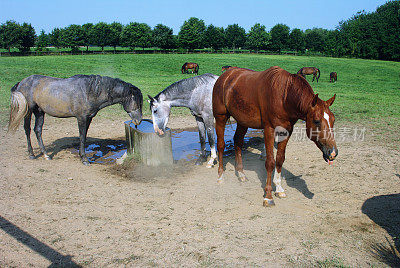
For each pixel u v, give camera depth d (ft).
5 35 245.45
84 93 19.93
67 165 20.35
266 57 193.26
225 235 11.85
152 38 276.41
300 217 13.33
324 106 12.25
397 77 102.01
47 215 13.41
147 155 19.84
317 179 17.90
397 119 35.01
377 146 24.38
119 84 20.56
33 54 194.29
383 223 12.65
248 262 10.15
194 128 32.04
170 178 18.44
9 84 58.49
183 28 281.13
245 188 16.79
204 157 21.59
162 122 19.99
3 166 19.43
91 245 11.17
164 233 12.01
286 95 12.92
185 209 14.16
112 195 15.74
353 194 15.67
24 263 10.07
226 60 153.38
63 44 280.72
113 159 22.20
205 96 19.99
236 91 15.35
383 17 249.55
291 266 9.95
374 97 54.70
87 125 20.89
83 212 13.76
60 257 10.44
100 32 281.33
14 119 19.43
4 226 12.35
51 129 30.12
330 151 12.26
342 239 11.55
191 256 10.50
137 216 13.44
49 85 19.99
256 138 28.17
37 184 16.84
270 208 14.24
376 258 10.36
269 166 14.25
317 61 162.09
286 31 311.06
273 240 11.49
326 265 9.96
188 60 150.30
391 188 16.29
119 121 34.47
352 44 237.25
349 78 97.04
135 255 10.57
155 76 87.04
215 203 14.84
